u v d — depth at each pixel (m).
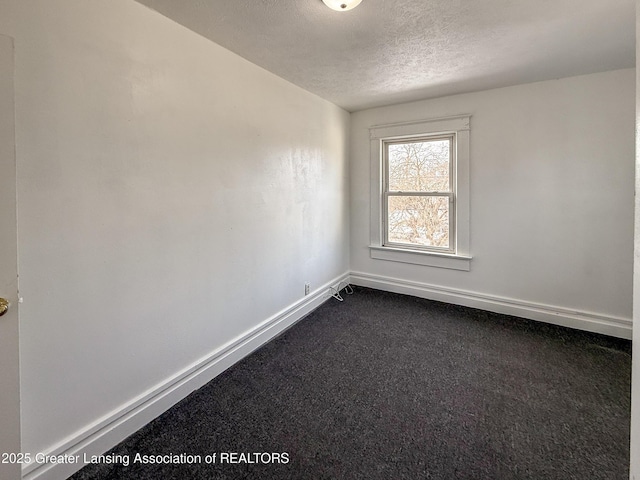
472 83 2.81
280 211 2.71
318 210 3.28
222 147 2.10
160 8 1.64
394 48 2.11
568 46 2.11
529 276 2.99
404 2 1.60
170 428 1.68
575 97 2.67
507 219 3.04
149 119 1.66
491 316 3.09
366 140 3.72
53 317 1.34
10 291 1.15
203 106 1.95
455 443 1.56
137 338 1.67
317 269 3.32
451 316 3.09
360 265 3.96
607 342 2.56
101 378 1.52
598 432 1.62
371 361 2.31
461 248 3.29
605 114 2.58
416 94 3.11
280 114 2.63
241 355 2.35
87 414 1.47
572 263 2.80
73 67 1.35
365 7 1.64
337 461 1.47
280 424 1.70
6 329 1.15
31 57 1.23
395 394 1.94
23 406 1.27
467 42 2.04
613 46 2.11
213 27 1.83
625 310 2.63
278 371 2.19
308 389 1.99
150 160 1.68
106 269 1.52
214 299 2.12
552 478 1.37
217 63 2.03
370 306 3.35
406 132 3.44
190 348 1.97
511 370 2.18
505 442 1.56
